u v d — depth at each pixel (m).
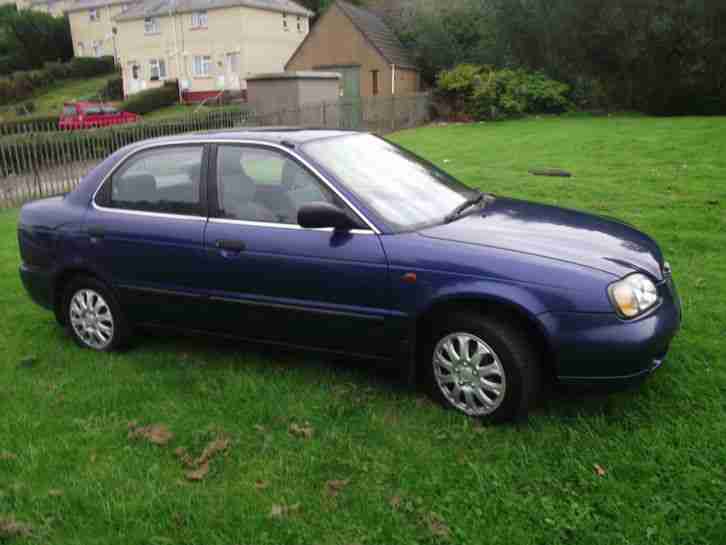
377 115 24.86
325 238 4.07
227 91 45.66
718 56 24.70
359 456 3.50
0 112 49.03
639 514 2.92
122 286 4.85
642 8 25.27
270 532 2.95
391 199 4.24
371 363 4.14
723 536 2.76
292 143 4.41
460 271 3.71
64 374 4.71
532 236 3.94
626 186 10.44
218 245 4.39
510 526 2.90
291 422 3.87
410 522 2.98
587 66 27.44
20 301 6.48
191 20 47.03
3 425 3.98
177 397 4.27
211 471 3.42
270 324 4.35
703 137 15.44
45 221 5.15
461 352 3.80
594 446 3.45
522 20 28.09
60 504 3.19
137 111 44.75
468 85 28.08
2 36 65.00
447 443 3.60
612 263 3.66
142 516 3.07
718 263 6.43
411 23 34.78
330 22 32.81
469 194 4.84
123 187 4.92
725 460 3.26
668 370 4.21
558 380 3.60
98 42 64.12
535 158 14.27
